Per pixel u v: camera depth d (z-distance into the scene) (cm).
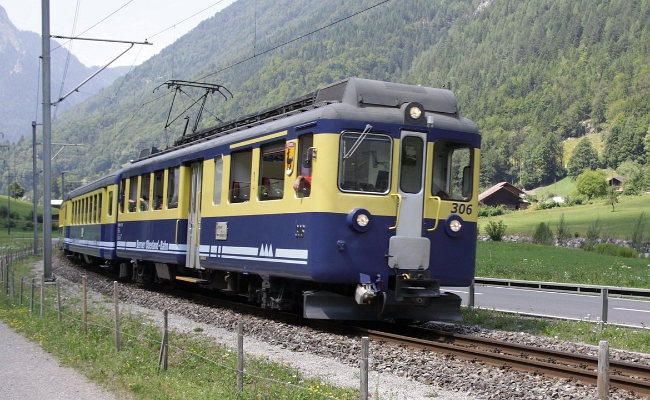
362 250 1223
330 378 923
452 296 1320
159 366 974
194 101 2320
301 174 1286
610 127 18362
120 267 2505
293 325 1372
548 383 871
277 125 1366
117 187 2475
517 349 1095
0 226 11412
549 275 3075
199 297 1888
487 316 1597
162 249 1958
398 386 876
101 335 1284
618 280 2842
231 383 884
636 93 19825
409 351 1080
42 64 2558
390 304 1269
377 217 1232
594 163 17375
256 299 1587
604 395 647
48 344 1212
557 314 1766
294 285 1428
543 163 17850
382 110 1249
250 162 1473
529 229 9375
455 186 1292
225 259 1555
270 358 1058
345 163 1222
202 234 1686
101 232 2630
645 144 16525
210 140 1722
